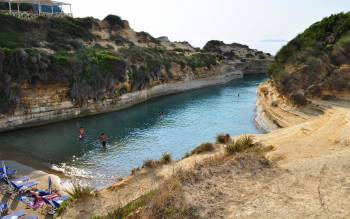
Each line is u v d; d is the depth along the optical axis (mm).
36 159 33156
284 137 22594
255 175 13227
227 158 15719
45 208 20625
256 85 88000
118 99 58406
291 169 13672
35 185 24859
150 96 68938
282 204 10766
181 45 114500
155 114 54000
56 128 45781
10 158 33438
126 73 60562
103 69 55969
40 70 46844
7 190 23453
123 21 96562
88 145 37562
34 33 64125
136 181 17531
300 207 10445
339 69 37375
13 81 44625
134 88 63125
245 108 56500
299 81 39500
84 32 76812
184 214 10469
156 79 71500
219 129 42812
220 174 13453
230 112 53406
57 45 62562
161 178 17281
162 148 35625
